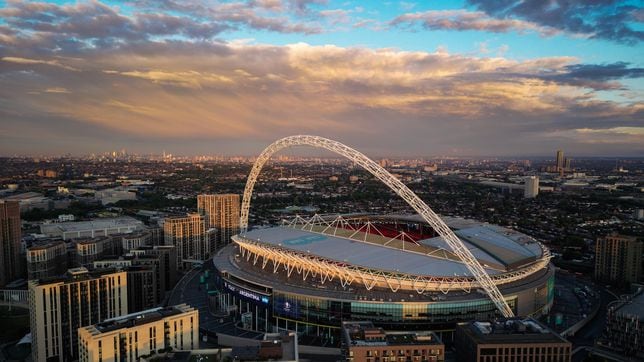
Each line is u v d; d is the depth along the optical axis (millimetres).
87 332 173000
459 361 186500
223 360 164125
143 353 180125
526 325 184500
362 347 168000
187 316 192375
